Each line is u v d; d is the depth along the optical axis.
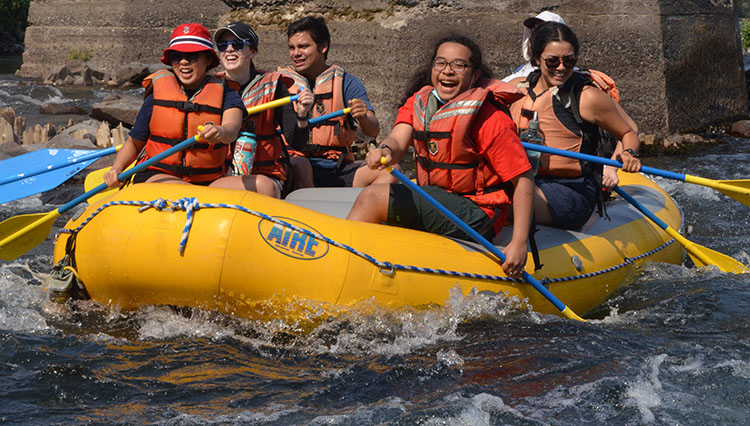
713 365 11.02
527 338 11.90
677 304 13.80
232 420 9.40
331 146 16.16
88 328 11.83
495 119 11.91
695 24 32.06
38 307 12.59
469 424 9.39
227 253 11.04
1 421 9.22
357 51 31.70
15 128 31.23
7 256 13.32
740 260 17.02
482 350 11.45
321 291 11.33
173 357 10.99
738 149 30.25
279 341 11.62
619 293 14.41
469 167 12.23
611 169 15.13
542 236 13.55
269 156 14.41
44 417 9.38
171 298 11.48
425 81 12.79
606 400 10.02
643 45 30.42
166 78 13.02
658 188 18.08
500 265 12.42
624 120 14.28
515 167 11.92
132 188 11.71
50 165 14.48
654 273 15.20
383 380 10.52
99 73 60.50
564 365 10.98
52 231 18.48
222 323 11.75
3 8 102.06
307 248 11.34
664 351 11.55
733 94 35.19
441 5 30.38
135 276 11.28
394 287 11.60
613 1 30.22
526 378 10.60
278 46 33.66
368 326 11.59
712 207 21.69
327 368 10.84
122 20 63.03
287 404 9.84
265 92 14.34
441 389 10.30
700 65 32.62
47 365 10.63
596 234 14.37
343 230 11.69
